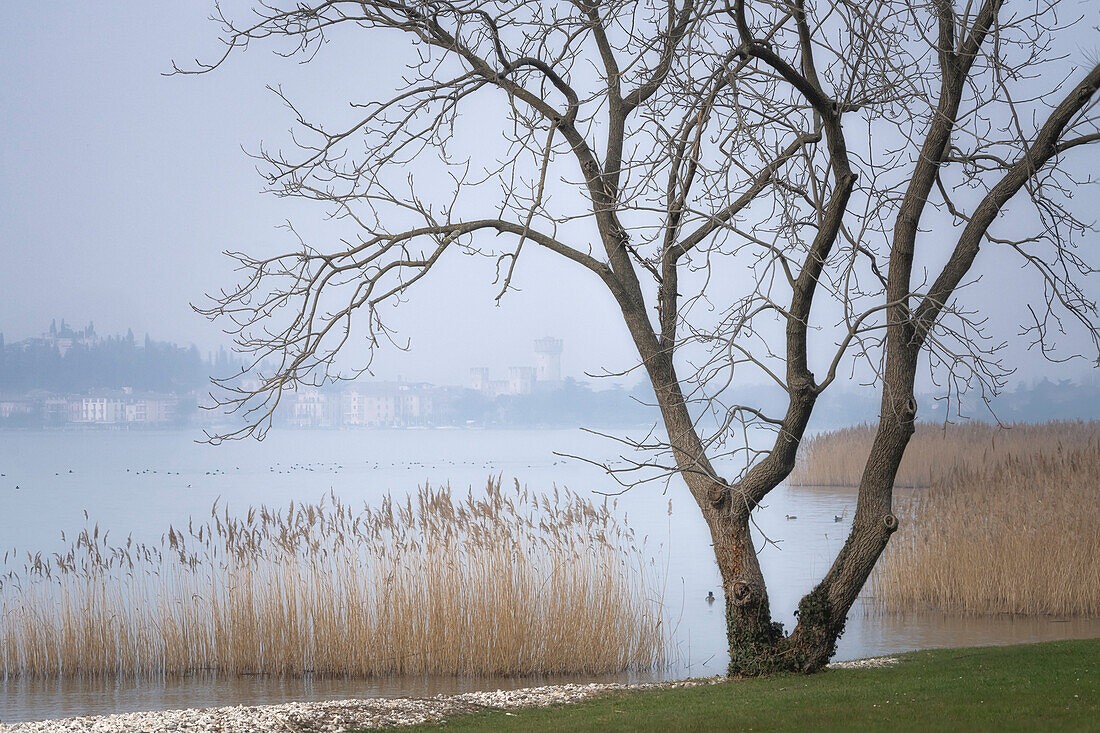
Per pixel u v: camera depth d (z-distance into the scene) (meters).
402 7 11.06
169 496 46.31
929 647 13.91
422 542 14.66
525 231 10.35
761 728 7.71
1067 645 11.30
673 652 14.66
